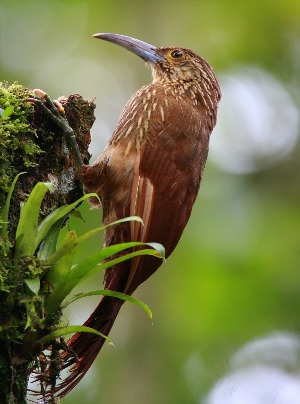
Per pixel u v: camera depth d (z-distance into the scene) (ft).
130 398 40.11
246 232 44.04
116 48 49.96
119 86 49.11
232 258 43.45
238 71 49.62
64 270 18.61
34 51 49.52
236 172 46.19
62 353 20.98
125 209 24.76
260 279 43.16
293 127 47.88
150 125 25.77
